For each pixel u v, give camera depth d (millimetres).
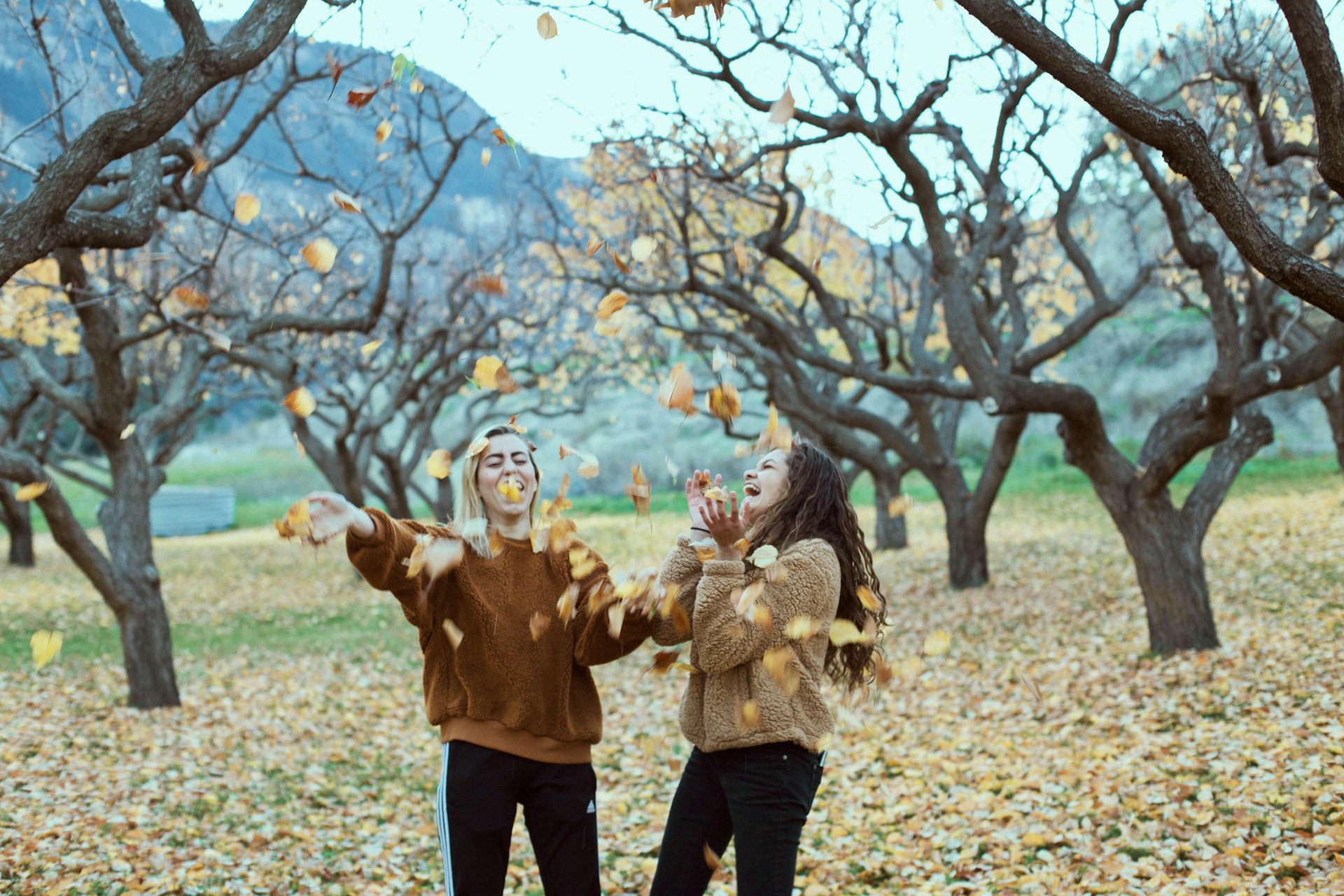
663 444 29062
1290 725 5508
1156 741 5680
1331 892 3490
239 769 6316
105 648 10883
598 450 29250
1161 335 26047
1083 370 26734
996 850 4309
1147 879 3873
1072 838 4332
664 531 21844
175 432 17906
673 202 10953
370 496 32312
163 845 4723
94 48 6266
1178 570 7816
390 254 8680
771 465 2943
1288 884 3605
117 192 6133
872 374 8766
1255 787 4637
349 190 8672
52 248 3078
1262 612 8891
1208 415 7133
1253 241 2732
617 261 2744
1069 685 7418
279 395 15570
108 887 4129
